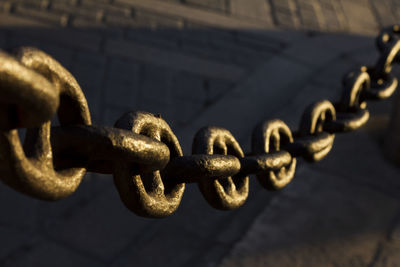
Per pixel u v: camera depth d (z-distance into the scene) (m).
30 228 2.70
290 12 6.20
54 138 0.54
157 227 2.79
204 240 2.74
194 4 5.78
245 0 6.19
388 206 3.09
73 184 0.55
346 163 3.45
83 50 4.46
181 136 3.67
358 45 5.75
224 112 4.06
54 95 0.44
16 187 0.48
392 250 2.76
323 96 4.54
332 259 2.66
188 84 4.34
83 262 2.54
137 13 5.28
